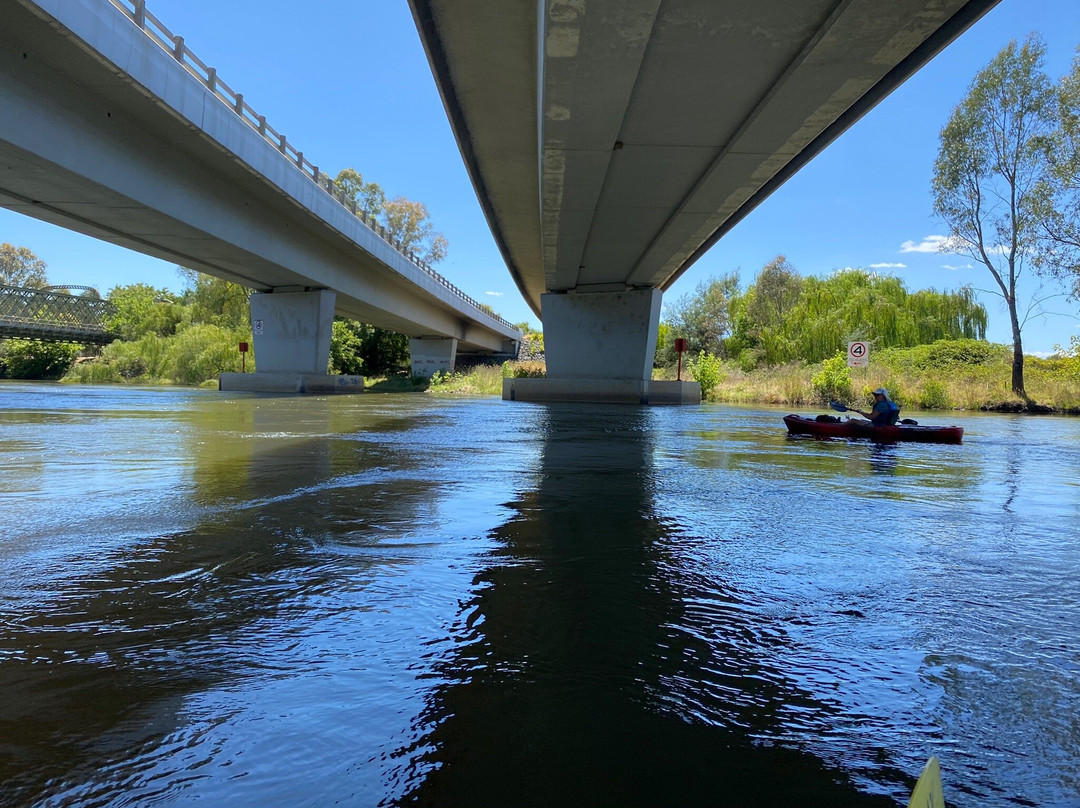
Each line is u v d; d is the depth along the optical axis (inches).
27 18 528.7
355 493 217.9
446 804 57.9
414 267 1684.3
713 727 73.0
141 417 569.9
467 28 448.1
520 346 3405.5
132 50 628.7
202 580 122.6
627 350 1171.9
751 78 430.0
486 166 708.7
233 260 1097.4
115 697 77.3
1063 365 1250.0
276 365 1427.2
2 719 71.7
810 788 61.4
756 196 717.3
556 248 879.1
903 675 87.4
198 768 63.3
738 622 106.2
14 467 267.6
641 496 226.5
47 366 2682.1
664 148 546.3
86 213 806.5
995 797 60.6
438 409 833.5
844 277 1872.5
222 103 803.4
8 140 574.6
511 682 83.0
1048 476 299.6
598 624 103.8
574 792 60.1
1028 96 1069.1
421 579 125.4
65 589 116.5
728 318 2244.1
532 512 193.3
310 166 1112.8
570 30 366.9
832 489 250.8
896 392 1160.8
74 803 57.1
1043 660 92.8
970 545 162.7
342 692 79.4
